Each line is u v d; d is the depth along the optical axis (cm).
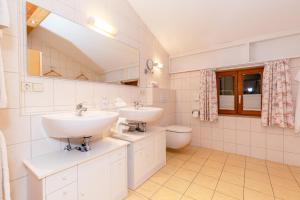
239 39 273
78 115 150
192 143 342
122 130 197
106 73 202
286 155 250
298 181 200
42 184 102
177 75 358
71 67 164
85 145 146
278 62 242
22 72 127
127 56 235
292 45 238
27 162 121
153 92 279
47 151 140
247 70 289
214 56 307
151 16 257
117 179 159
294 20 220
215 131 315
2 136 98
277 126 256
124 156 167
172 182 199
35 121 133
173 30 280
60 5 153
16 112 123
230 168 236
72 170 118
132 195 173
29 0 131
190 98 342
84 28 176
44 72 141
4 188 97
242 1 207
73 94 165
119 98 219
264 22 232
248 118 281
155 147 222
